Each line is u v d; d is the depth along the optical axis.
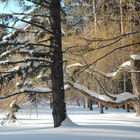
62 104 19.05
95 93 23.44
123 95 23.67
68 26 21.41
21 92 19.83
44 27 19.22
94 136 14.70
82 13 21.59
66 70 23.14
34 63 19.19
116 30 22.28
